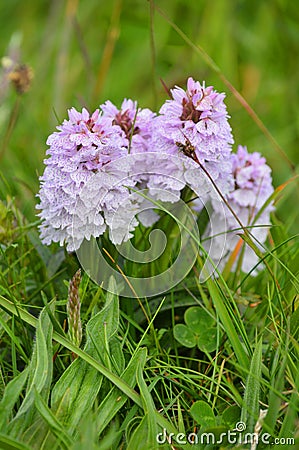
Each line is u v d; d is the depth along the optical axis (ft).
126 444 1.11
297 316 1.22
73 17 2.13
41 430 1.08
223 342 1.26
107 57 1.94
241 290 1.36
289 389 1.19
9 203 1.38
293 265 1.31
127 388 1.12
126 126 1.27
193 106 1.22
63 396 1.10
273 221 1.49
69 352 1.21
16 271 1.35
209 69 2.17
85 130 1.18
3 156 1.69
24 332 1.21
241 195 1.37
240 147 1.39
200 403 1.14
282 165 1.95
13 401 1.09
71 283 1.13
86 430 1.03
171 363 1.27
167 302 1.31
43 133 1.88
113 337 1.19
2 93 1.77
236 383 1.25
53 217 1.22
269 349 1.21
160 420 1.11
